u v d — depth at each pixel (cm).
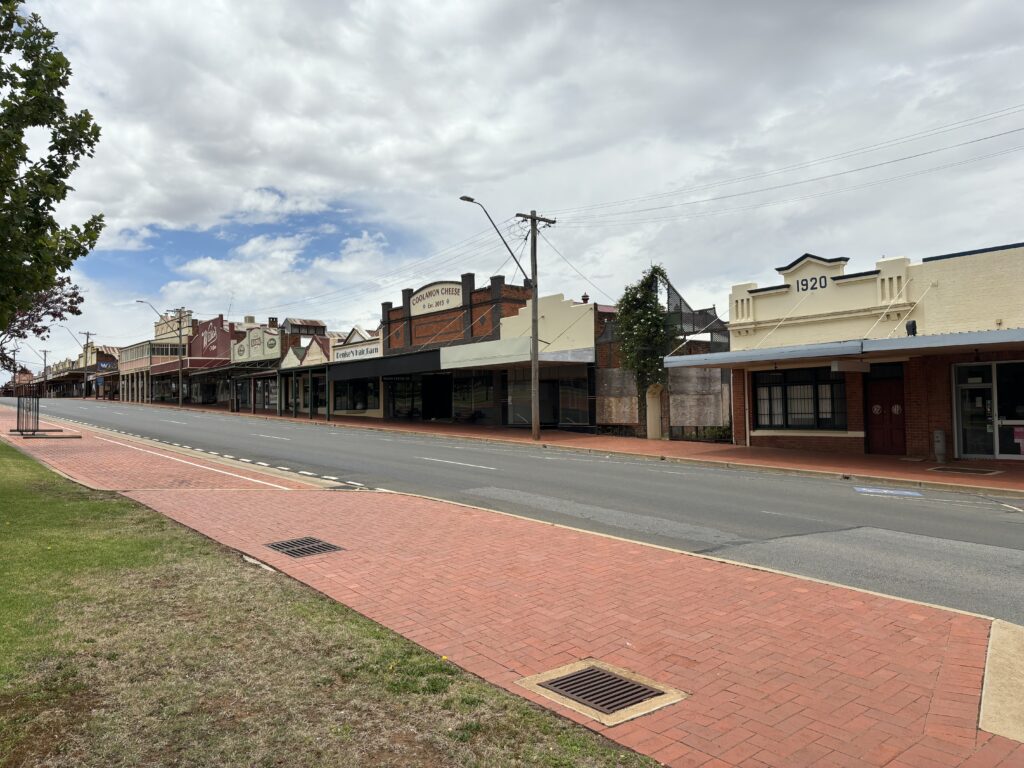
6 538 819
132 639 522
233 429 3250
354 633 549
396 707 425
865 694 452
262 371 5094
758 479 1609
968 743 389
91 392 10131
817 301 2073
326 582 702
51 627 538
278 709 418
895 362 1977
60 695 427
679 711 430
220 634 539
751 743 390
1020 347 1655
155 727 392
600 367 2873
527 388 3300
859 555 857
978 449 1794
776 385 2248
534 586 695
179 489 1329
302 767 355
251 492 1297
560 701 442
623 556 817
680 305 2884
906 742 391
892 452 1981
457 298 3681
